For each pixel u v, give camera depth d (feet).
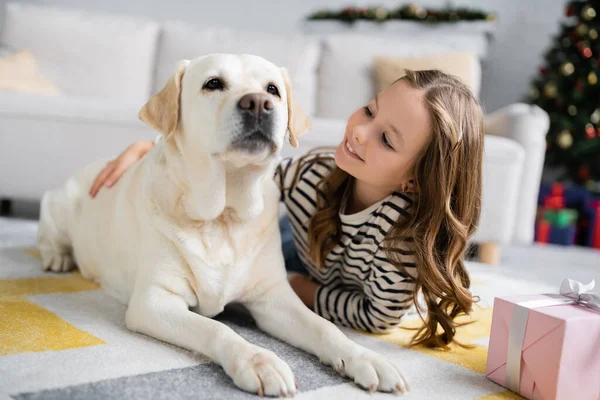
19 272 5.53
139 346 3.70
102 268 5.07
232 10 16.94
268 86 4.10
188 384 3.18
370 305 4.53
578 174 14.76
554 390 3.33
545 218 13.71
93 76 11.42
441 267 4.40
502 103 17.89
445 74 4.69
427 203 4.33
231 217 4.13
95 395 2.91
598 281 8.55
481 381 3.75
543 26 17.33
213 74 3.93
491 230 9.23
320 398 3.15
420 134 4.25
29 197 9.13
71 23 11.55
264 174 4.11
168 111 4.04
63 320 4.11
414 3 17.70
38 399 2.79
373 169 4.27
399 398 3.28
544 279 8.25
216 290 4.07
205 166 3.89
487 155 9.05
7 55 10.43
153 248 4.05
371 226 4.50
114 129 9.05
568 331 3.29
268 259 4.28
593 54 14.42
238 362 3.25
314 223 4.73
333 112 12.01
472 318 5.41
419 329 4.45
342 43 12.40
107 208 4.95
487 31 16.89
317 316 4.01
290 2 17.25
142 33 11.88
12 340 3.60
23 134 8.94
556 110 14.65
